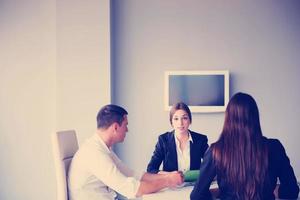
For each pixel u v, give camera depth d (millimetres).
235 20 4039
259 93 4031
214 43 4039
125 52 4039
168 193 2068
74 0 3764
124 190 1912
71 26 3764
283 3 4031
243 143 1619
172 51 4047
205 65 4035
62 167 2012
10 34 3941
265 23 4031
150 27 4051
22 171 3932
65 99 3766
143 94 4035
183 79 3994
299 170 4008
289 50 4031
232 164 1619
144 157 4020
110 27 3816
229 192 1655
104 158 1926
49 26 3924
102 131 2008
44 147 3924
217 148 1663
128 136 4027
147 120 4039
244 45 4039
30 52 3939
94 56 3770
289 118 4020
